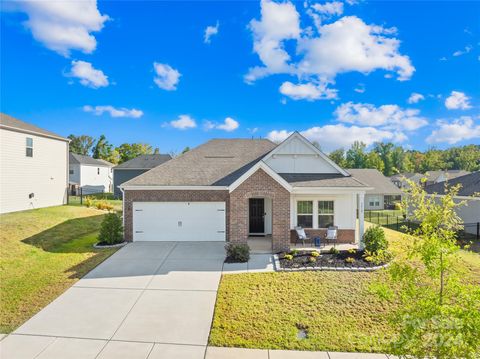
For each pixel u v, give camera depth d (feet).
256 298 29.76
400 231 67.51
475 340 13.39
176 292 31.19
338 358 20.92
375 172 138.92
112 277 35.12
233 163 60.44
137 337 23.26
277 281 33.73
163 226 53.31
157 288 32.17
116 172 137.69
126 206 53.06
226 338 23.18
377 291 17.07
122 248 47.75
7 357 20.59
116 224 50.14
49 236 51.47
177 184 53.16
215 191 53.31
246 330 24.32
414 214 18.20
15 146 69.05
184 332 24.00
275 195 45.88
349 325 25.09
